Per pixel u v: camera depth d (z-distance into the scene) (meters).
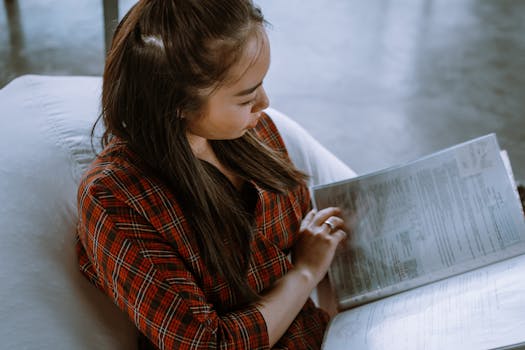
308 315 1.09
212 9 0.77
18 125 1.15
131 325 1.02
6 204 1.00
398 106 2.58
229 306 0.95
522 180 2.24
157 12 0.79
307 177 1.09
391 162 2.29
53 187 1.06
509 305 0.86
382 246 1.08
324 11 3.25
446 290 0.97
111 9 1.56
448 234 1.04
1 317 0.89
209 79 0.78
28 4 2.86
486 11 3.37
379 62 2.86
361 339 0.93
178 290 0.85
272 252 0.98
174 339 0.85
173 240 0.87
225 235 0.92
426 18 3.26
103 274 0.88
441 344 0.85
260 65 0.80
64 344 0.91
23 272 0.94
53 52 2.54
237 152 1.01
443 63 2.88
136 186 0.85
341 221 1.09
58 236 1.01
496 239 1.01
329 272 1.08
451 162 1.08
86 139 1.15
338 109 2.54
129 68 0.81
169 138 0.83
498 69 2.86
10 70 2.39
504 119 2.54
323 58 2.86
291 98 2.59
